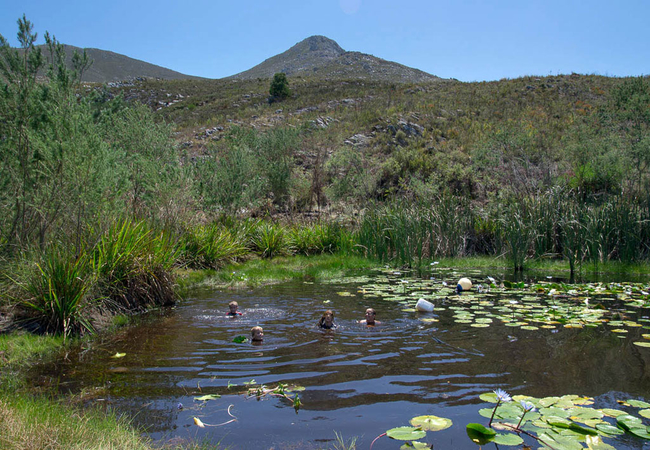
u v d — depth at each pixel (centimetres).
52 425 326
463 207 1555
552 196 1386
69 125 737
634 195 1362
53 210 709
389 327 640
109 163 821
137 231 855
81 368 483
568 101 3434
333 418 357
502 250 1395
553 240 1345
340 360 500
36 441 303
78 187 727
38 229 725
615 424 342
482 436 323
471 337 585
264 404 385
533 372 456
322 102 4038
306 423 349
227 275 1094
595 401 385
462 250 1455
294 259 1409
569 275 1127
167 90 5353
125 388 424
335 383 432
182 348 552
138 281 786
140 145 1266
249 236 1457
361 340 578
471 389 414
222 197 1567
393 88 4594
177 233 1128
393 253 1426
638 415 355
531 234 1291
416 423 343
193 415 365
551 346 541
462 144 2634
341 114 3406
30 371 474
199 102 4709
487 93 3812
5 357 507
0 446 290
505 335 592
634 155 1498
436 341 569
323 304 802
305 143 2520
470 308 763
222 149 2077
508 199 1489
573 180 1620
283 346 555
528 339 573
